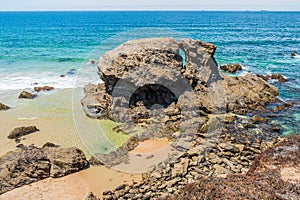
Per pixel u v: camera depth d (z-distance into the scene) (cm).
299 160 996
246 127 1616
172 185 1091
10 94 2238
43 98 2114
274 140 1465
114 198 1046
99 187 1116
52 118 1758
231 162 1242
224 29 8156
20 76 2753
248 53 4053
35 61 3419
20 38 5966
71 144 1437
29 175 1173
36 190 1112
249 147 1373
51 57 3644
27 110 1905
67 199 1060
